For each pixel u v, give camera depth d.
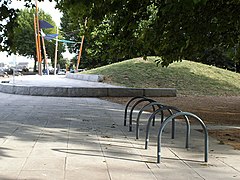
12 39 10.61
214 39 11.10
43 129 8.16
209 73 26.34
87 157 5.66
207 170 5.10
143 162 5.47
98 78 24.12
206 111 13.27
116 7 10.57
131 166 5.21
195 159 5.73
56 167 5.05
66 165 5.17
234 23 10.30
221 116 11.84
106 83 23.09
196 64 28.12
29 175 4.67
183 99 18.12
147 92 18.66
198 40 10.87
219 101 17.59
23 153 5.83
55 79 28.36
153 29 10.95
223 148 6.59
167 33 10.72
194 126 9.29
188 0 6.52
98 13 10.81
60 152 5.95
